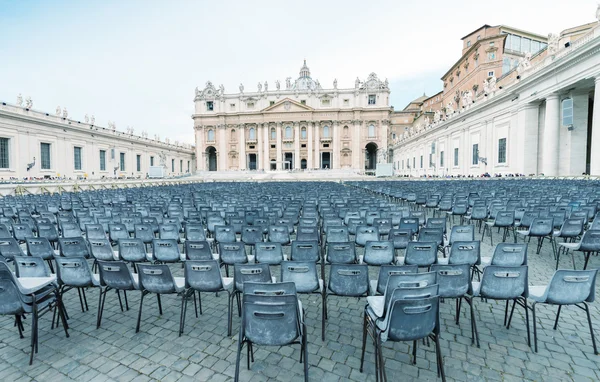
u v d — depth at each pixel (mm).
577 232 6543
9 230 7160
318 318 4465
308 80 75938
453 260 4945
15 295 3457
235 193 15359
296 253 5043
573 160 21766
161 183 37281
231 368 3324
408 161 54406
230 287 4230
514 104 25438
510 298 3738
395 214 8227
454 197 11117
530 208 8336
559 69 20578
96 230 6559
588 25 27828
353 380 3111
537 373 3186
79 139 38000
